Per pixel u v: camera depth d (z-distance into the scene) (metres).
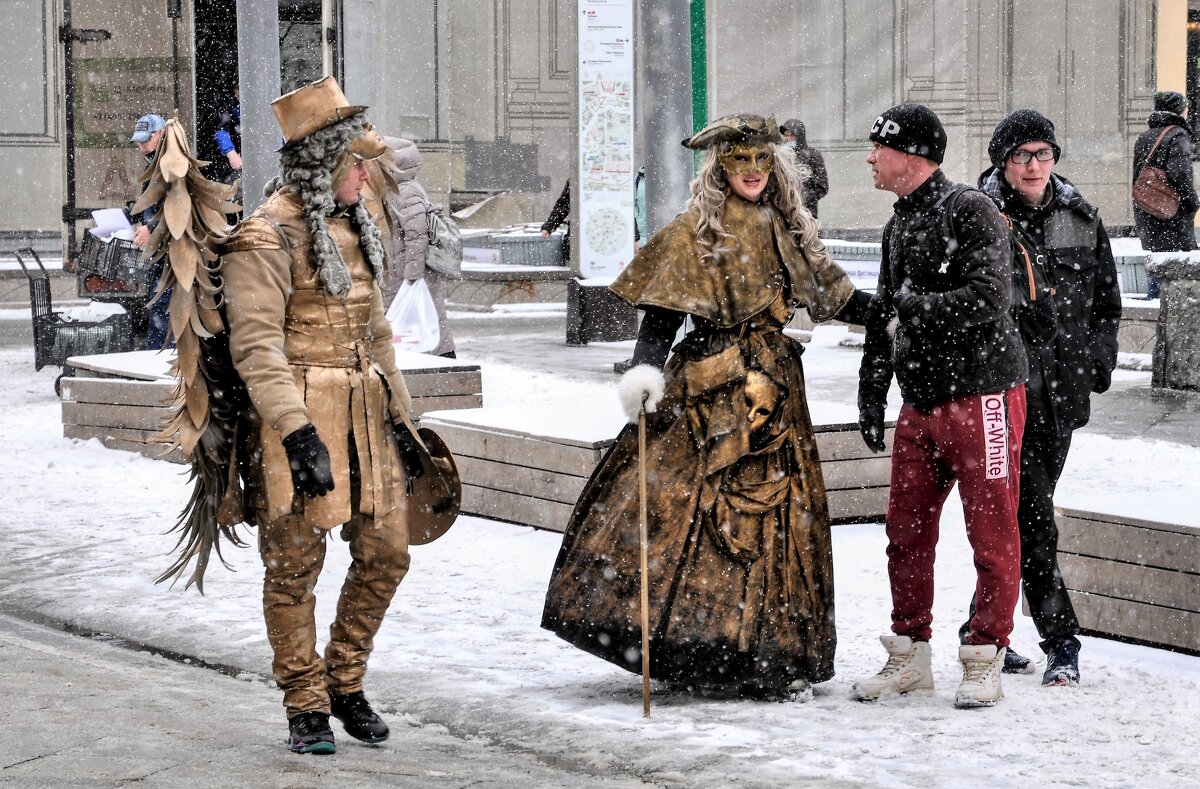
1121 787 7.11
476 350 27.88
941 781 7.21
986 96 45.12
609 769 7.52
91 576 11.97
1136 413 19.97
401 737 8.07
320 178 7.45
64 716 7.88
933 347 8.46
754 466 8.62
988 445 8.41
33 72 39.38
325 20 39.38
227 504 7.62
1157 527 9.54
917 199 8.52
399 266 20.39
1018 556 8.56
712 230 8.53
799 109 43.56
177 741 7.49
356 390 7.58
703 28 25.69
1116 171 47.19
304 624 7.62
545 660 9.65
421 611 10.82
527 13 53.44
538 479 13.45
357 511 7.66
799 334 29.81
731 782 7.24
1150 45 47.19
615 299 29.17
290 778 6.86
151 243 7.38
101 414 17.88
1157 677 9.01
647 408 8.37
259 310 7.29
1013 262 8.91
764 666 8.57
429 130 47.72
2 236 39.00
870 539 12.89
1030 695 8.74
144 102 30.06
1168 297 21.19
